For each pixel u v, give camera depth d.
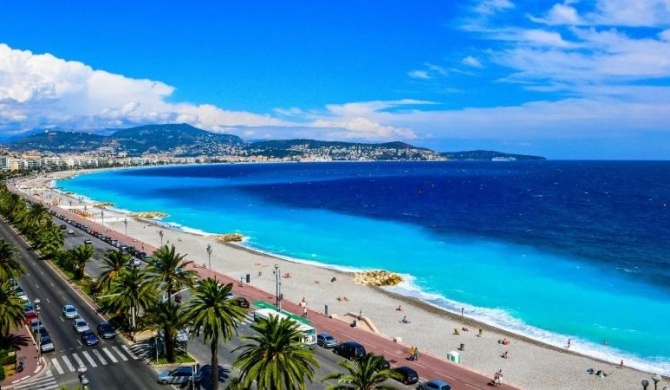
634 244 155.75
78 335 75.25
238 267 127.19
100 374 62.03
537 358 73.31
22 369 63.00
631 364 72.75
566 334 84.31
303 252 148.25
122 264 86.38
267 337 45.69
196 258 136.75
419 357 70.44
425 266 129.75
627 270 124.25
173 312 64.00
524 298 103.38
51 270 115.19
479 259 137.00
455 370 66.12
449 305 99.50
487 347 77.31
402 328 85.00
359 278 116.69
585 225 192.00
